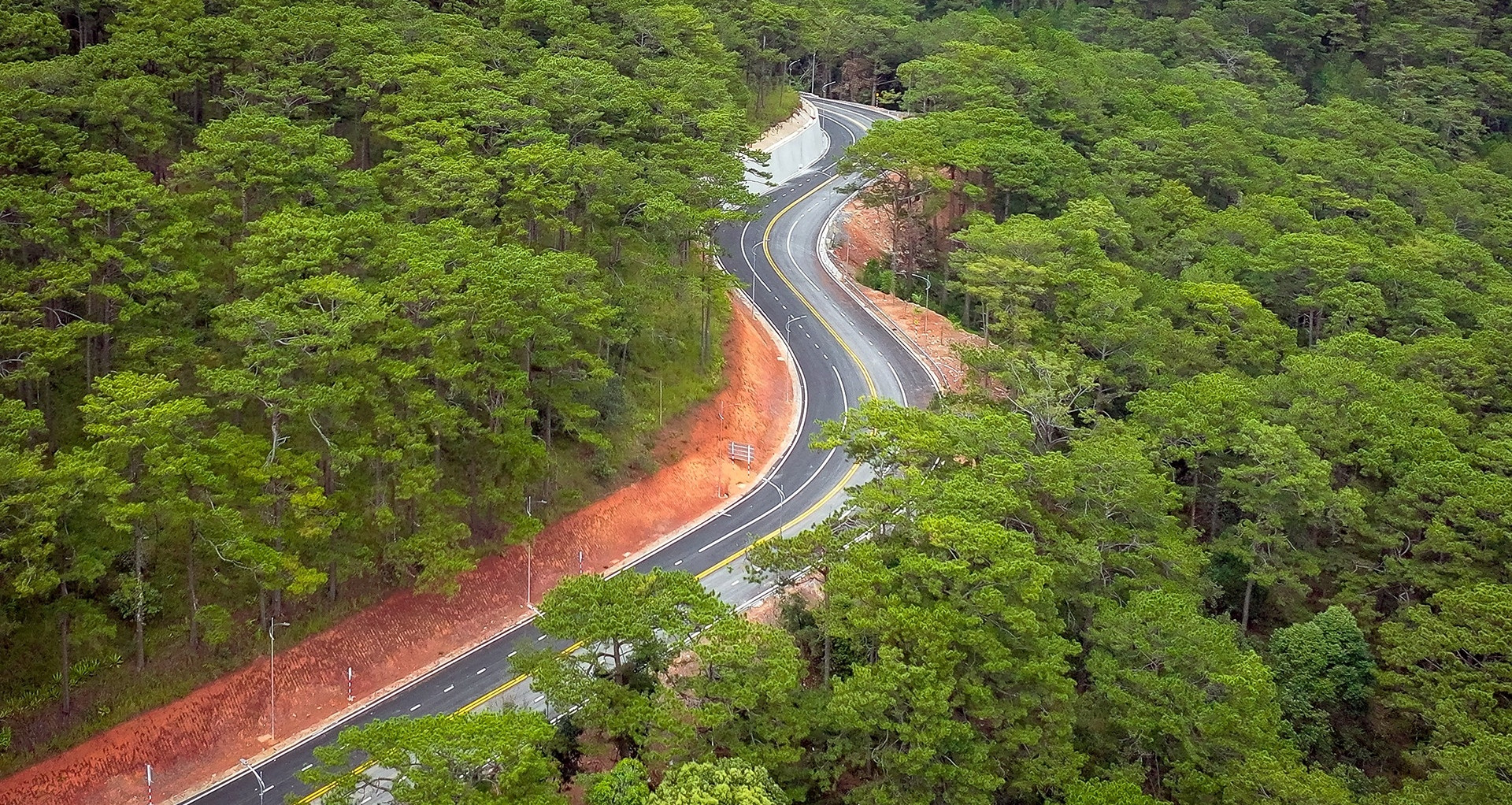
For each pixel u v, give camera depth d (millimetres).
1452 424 69688
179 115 72562
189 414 49438
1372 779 54094
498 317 56938
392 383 57156
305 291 53719
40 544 45250
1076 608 56250
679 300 81500
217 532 49688
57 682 48281
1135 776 46969
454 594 58594
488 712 42438
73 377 57594
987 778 42844
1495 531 57750
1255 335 80688
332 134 78500
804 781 45062
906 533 50750
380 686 53938
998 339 86438
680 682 45031
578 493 65312
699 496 70250
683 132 86938
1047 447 65938
